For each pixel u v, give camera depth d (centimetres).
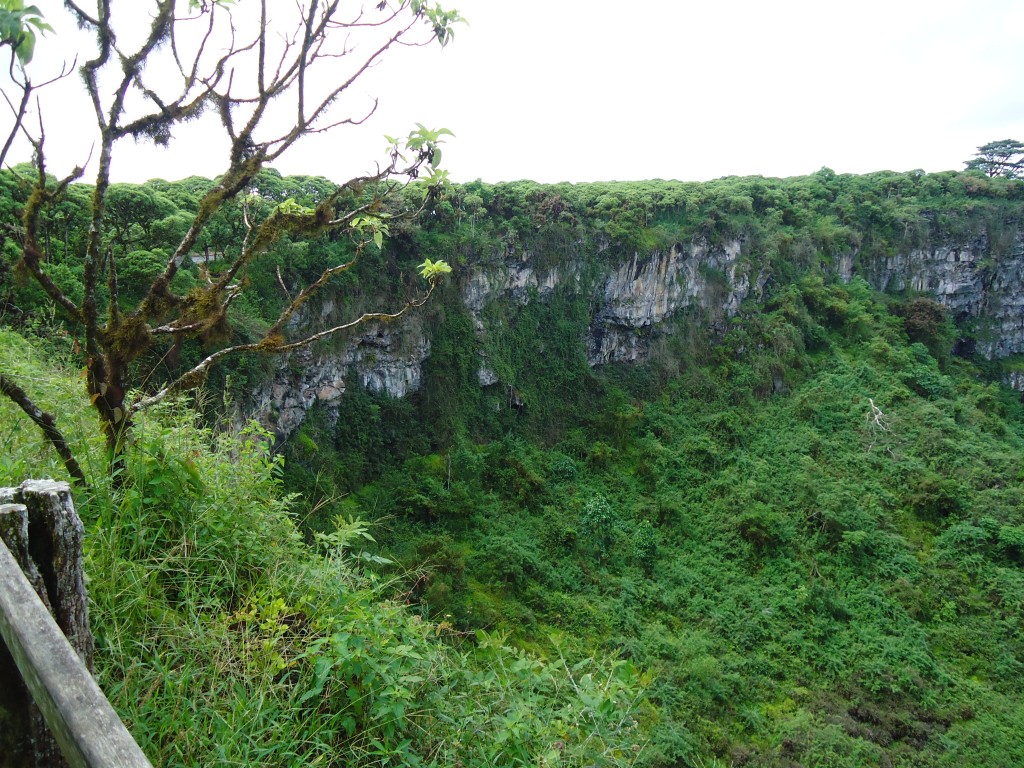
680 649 2045
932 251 4731
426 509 2480
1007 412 4275
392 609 390
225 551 378
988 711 2006
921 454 3161
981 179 5081
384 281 2730
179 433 429
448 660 392
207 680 295
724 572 2542
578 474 3086
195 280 1659
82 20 306
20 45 243
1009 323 4981
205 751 261
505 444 3116
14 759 171
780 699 1975
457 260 2994
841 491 2845
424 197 410
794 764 1684
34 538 196
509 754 330
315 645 312
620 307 3675
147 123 338
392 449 2794
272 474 493
